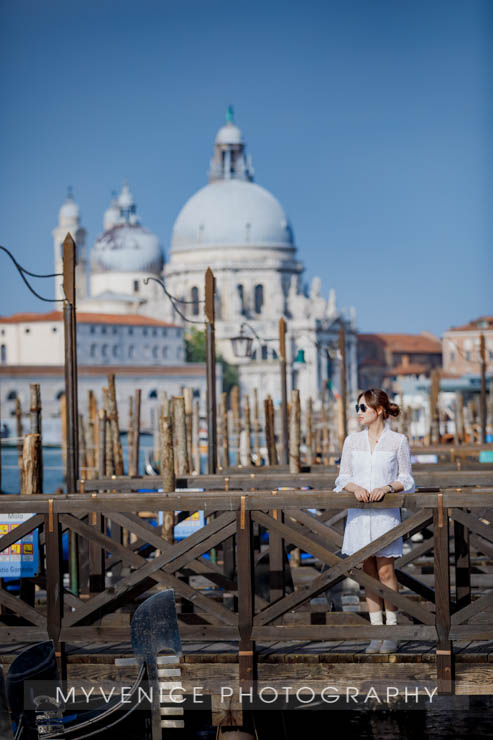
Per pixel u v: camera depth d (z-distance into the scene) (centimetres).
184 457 1970
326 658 1187
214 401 2038
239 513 1158
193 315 19600
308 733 1374
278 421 9000
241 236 19988
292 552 1858
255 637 1168
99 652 1220
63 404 4466
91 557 1406
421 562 1820
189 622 1284
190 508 1159
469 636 1147
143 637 1036
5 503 1170
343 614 1314
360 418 1196
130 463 3325
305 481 1555
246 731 1216
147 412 16038
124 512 1241
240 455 4406
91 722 1056
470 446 2534
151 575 1174
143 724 1216
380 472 1172
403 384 13388
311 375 18188
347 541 1177
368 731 1365
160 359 17875
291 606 1159
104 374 15475
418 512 1139
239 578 1166
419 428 7406
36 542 1288
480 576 1603
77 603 1348
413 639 1154
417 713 1391
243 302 19712
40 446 1438
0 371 14350
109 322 17100
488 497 1125
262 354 18512
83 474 3691
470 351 17075
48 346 16588
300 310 19488
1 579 1350
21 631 1197
